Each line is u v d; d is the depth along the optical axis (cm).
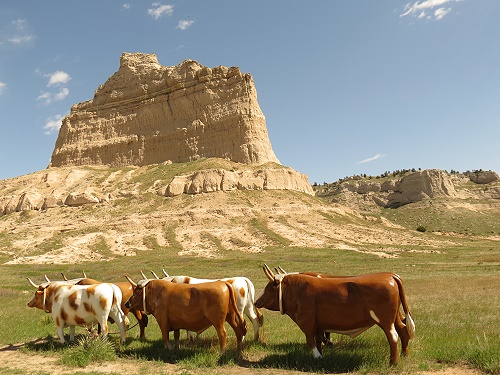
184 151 9694
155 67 11044
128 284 1381
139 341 1282
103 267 4516
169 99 10362
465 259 4681
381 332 1258
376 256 4997
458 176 19162
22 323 1680
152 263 4700
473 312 1542
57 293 1245
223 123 9550
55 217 7550
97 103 11288
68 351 1087
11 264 4988
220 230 6462
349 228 7050
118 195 8131
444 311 1577
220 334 1043
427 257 4950
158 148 10006
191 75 10312
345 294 941
